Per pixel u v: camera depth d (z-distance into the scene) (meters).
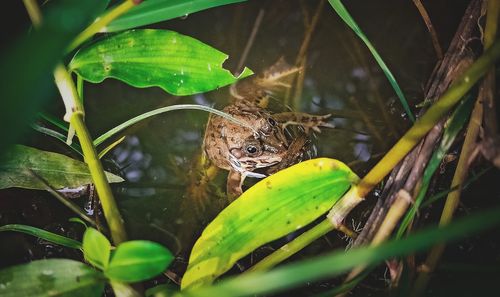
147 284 0.44
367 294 0.43
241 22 0.56
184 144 0.50
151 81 0.42
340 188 0.41
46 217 0.46
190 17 0.55
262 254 0.45
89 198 0.46
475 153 0.40
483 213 0.29
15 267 0.38
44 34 0.23
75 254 0.45
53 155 0.43
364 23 0.55
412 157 0.41
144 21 0.41
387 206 0.41
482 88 0.40
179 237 0.46
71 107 0.41
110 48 0.42
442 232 0.29
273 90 0.54
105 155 0.49
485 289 0.40
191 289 0.39
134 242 0.36
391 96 0.52
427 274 0.41
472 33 0.44
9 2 0.50
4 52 0.22
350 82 0.53
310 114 0.52
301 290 0.43
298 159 0.50
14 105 0.21
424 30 0.54
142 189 0.48
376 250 0.29
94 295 0.37
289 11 0.56
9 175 0.43
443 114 0.40
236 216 0.41
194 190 0.48
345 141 0.50
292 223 0.40
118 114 0.51
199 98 0.53
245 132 0.52
